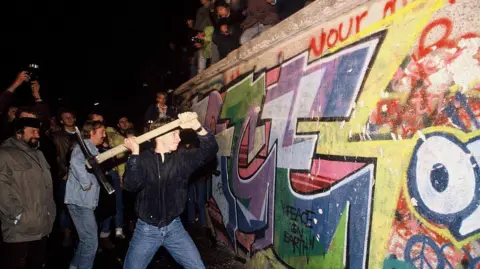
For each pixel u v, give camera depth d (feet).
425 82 7.47
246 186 16.31
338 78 10.24
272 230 13.71
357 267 9.09
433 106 7.25
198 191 21.89
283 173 12.96
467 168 6.50
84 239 13.79
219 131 20.22
